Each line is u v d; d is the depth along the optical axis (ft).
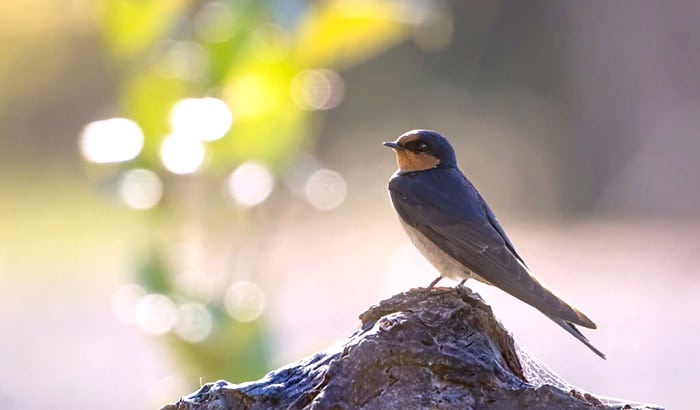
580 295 58.49
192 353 27.27
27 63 105.19
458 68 98.27
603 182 88.02
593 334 51.96
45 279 66.18
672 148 87.15
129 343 53.36
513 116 95.40
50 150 104.17
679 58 90.53
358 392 17.87
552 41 96.22
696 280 60.70
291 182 27.81
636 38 92.17
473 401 17.78
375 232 75.15
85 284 64.80
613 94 91.97
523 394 17.70
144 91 26.91
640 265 65.21
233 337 27.43
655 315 54.34
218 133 26.63
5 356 50.75
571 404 17.60
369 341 18.21
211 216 28.40
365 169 90.53
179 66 27.22
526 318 56.13
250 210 28.60
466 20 98.99
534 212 86.94
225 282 28.32
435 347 18.28
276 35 27.07
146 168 26.81
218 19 27.40
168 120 26.68
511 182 90.22
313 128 30.55
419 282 59.93
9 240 76.95
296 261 65.46
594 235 75.97
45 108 108.17
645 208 84.89
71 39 104.27
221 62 26.96
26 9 102.22
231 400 18.43
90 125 26.86
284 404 18.26
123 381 47.62
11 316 57.88
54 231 79.25
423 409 17.71
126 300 28.19
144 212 27.73
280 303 54.80
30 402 44.93
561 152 91.20
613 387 45.06
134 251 28.43
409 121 96.12
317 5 27.35
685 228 76.48
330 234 74.08
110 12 27.43
